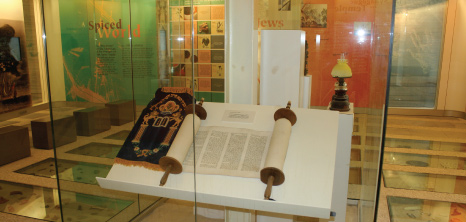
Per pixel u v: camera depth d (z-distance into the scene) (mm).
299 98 1901
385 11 1034
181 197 1135
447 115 6715
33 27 5516
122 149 1254
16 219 2484
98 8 1606
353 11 4344
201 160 1175
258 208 1078
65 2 1305
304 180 1093
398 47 6770
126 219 1579
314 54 4457
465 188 3127
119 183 1189
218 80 1518
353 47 4254
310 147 1184
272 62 1844
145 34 1688
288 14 2018
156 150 1216
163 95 1379
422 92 6836
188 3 1453
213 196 1100
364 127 3191
